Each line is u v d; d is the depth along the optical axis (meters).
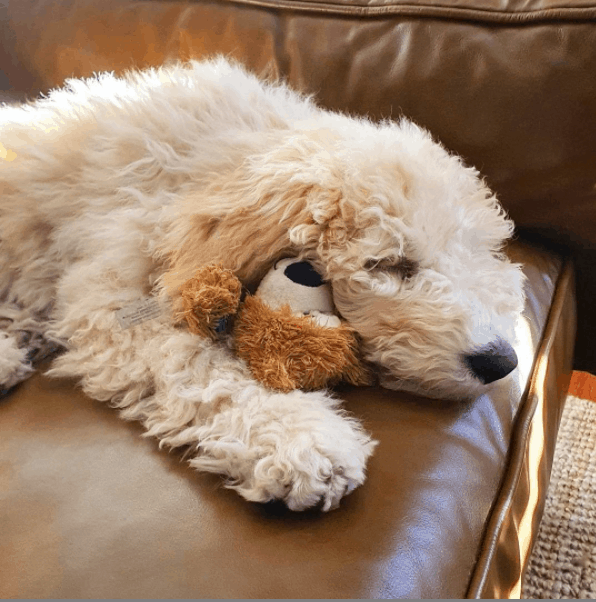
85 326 0.81
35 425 0.77
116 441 0.73
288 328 0.69
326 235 0.71
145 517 0.64
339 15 1.13
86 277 0.83
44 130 0.98
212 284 0.69
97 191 0.89
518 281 0.83
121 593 0.58
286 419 0.66
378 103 1.09
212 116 0.90
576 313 1.13
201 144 0.86
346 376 0.76
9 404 0.81
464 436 0.73
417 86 1.06
